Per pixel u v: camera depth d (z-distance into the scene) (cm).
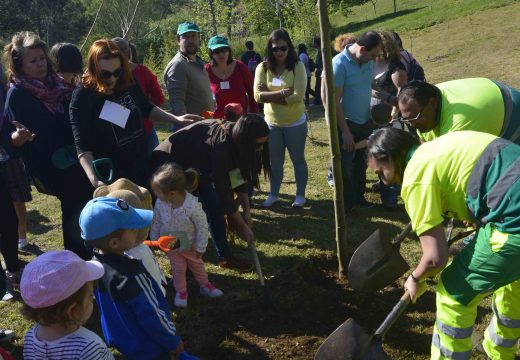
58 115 386
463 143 252
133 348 259
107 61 351
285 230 523
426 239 252
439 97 318
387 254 335
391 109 449
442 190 251
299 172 575
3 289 343
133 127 381
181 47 516
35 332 220
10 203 403
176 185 356
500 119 309
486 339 310
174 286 389
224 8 2538
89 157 362
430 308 382
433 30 2133
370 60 514
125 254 279
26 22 2986
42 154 385
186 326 367
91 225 245
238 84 551
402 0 3309
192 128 397
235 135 371
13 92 376
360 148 541
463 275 258
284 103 536
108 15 3130
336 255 466
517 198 234
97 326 371
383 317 373
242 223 393
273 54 528
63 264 212
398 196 617
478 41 1762
